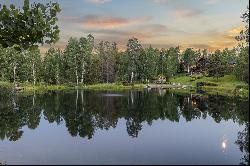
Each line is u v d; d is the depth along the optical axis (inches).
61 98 3046.3
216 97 2965.1
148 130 1455.5
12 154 1034.1
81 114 2001.7
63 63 6136.8
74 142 1213.1
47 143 1198.9
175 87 5068.9
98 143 1192.8
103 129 1493.6
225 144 1151.0
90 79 6013.8
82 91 4178.2
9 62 5236.2
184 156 989.2
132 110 2183.8
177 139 1254.3
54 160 957.8
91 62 6038.4
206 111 2078.0
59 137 1310.3
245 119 1715.1
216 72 5359.3
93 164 911.0
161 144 1162.6
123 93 3754.9
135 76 6815.9
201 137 1284.4
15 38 498.6
